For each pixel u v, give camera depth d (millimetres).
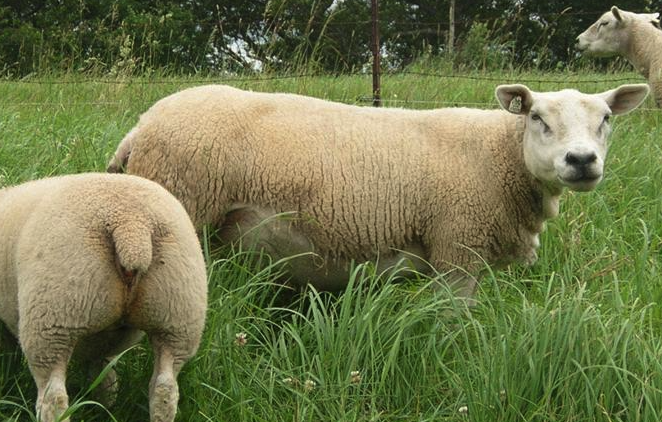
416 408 4242
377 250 5055
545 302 4574
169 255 3535
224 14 24391
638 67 12188
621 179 6953
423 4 27797
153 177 4906
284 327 4480
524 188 5055
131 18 18953
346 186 4953
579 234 5805
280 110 5070
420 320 4523
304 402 4109
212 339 4238
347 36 24562
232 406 4004
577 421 4004
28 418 4059
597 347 4172
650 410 3910
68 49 19891
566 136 4805
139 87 9547
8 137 7047
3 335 4148
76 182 3660
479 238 5043
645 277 5273
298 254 5004
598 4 26516
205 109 4953
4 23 23578
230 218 4980
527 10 25359
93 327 3475
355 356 4270
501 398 4051
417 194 5008
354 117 5148
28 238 3539
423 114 5270
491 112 5289
